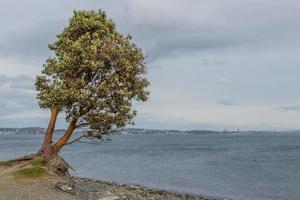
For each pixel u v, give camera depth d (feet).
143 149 533.14
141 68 125.49
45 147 120.98
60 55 123.13
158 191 139.13
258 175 220.23
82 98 116.88
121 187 130.93
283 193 158.20
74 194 95.76
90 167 251.60
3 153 372.99
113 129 125.18
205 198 133.39
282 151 476.54
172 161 312.91
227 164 289.12
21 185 100.63
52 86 122.11
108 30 125.80
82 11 126.93
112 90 121.08
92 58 118.93
